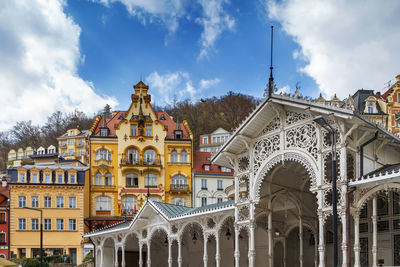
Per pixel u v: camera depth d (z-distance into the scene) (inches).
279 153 1082.1
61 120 6481.3
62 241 2701.8
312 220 1325.0
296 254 1438.2
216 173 3110.2
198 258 1712.6
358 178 950.4
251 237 1132.5
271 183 1232.2
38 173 2760.8
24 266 2487.7
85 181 2851.9
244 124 1127.0
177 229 1465.3
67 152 5012.3
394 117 2471.7
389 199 1131.3
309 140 1022.4
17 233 2669.8
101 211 2888.8
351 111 930.7
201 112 5167.3
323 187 983.6
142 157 2992.1
